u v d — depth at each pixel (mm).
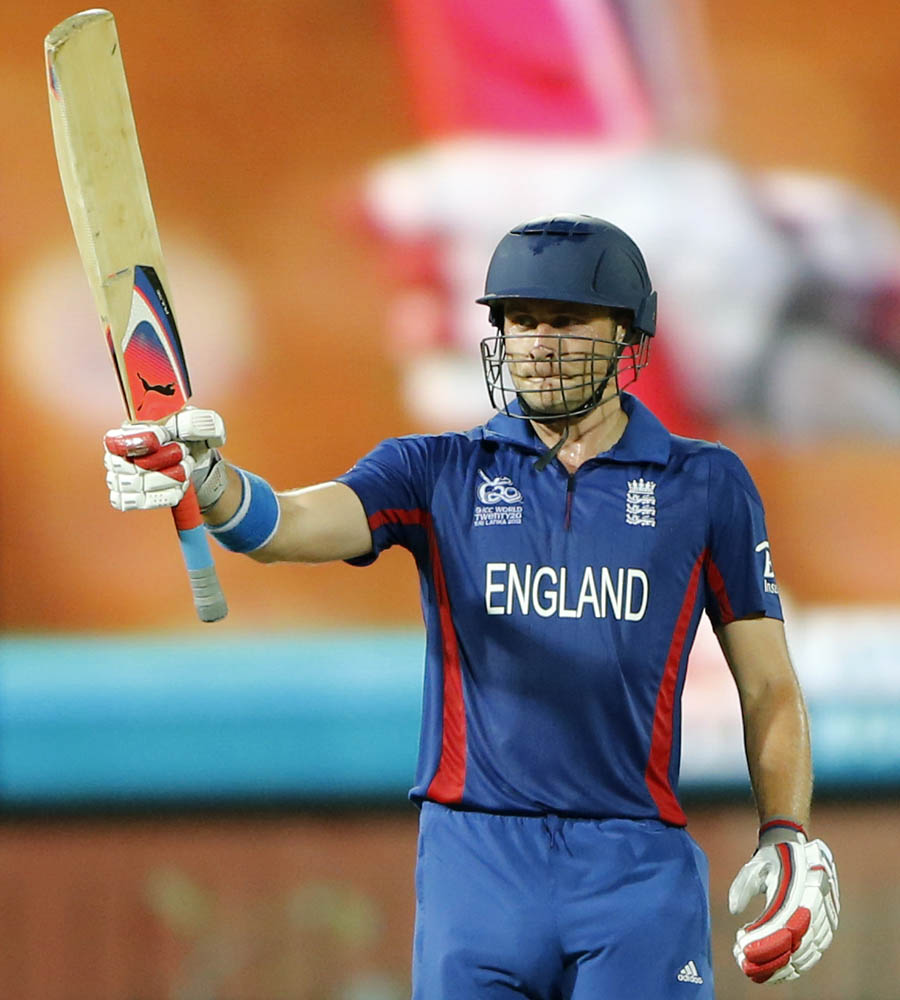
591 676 8562
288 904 19141
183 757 21578
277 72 21750
